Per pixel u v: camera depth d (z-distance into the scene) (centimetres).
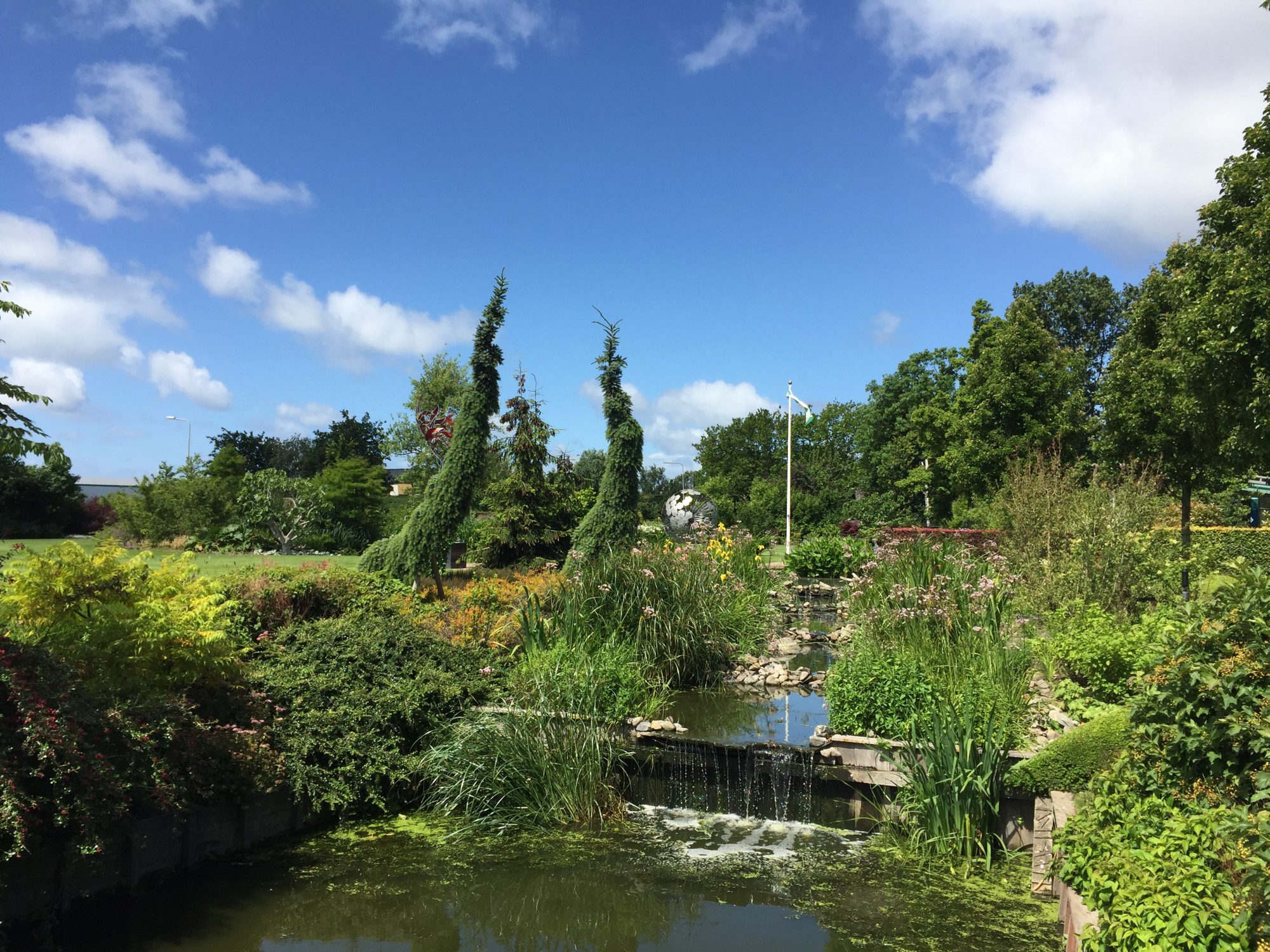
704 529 1548
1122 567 991
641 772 690
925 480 3653
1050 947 439
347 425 5491
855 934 455
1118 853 339
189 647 571
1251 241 1064
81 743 432
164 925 464
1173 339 1422
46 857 447
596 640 872
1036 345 2328
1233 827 281
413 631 759
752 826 620
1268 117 1123
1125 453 1611
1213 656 379
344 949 444
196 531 2831
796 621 1323
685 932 461
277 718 613
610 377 1428
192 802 520
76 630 553
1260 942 260
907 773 598
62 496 3328
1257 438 1127
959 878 525
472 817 623
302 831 607
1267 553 1612
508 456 1588
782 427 5262
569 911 487
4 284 557
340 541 3064
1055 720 674
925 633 823
